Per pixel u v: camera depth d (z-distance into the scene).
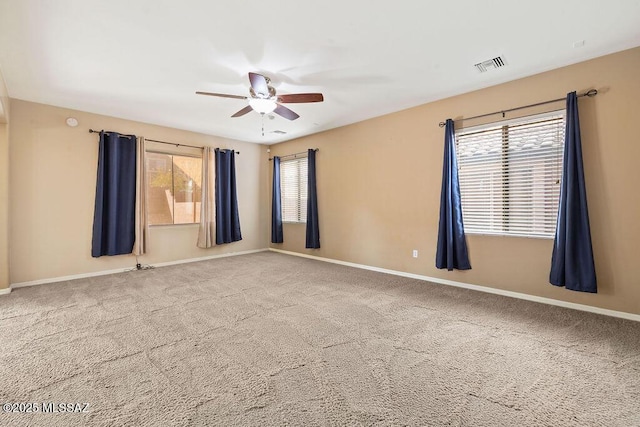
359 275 4.56
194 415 1.58
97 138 4.59
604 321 2.78
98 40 2.52
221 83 3.42
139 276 4.54
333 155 5.50
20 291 3.77
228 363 2.09
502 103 3.51
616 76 2.83
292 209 6.46
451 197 3.83
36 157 4.11
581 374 1.96
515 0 2.08
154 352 2.24
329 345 2.36
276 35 2.47
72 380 1.89
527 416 1.58
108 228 4.62
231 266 5.23
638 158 2.75
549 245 3.25
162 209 5.37
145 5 2.07
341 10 2.16
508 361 2.12
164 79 3.30
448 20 2.30
